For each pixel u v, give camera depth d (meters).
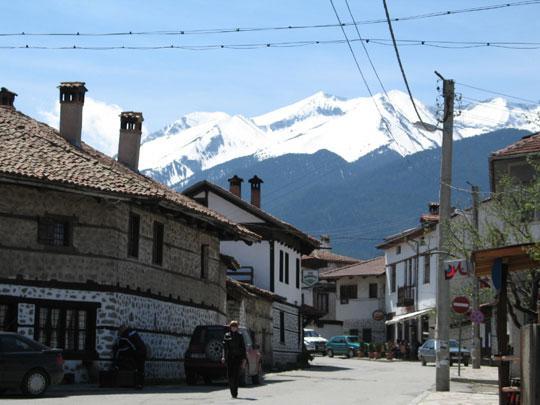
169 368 34.78
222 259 41.88
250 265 55.06
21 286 28.67
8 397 23.48
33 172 28.34
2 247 28.42
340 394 27.77
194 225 37.66
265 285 54.69
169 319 35.00
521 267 20.66
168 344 34.84
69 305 29.66
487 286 34.34
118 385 28.45
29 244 28.98
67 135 35.09
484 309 53.81
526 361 16.69
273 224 55.09
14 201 28.81
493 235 31.73
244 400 24.11
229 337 25.06
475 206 40.97
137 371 28.48
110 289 30.50
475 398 25.94
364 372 47.06
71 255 29.80
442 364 29.33
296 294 60.88
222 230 39.50
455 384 34.97
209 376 32.25
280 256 56.78
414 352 72.81
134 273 32.22
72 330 29.91
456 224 33.09
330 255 105.56
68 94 35.22
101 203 30.62
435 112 29.88
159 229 34.66
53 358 24.09
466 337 61.25
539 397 16.09
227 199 55.50
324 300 100.62
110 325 30.34
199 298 38.25
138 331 32.34
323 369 52.06
